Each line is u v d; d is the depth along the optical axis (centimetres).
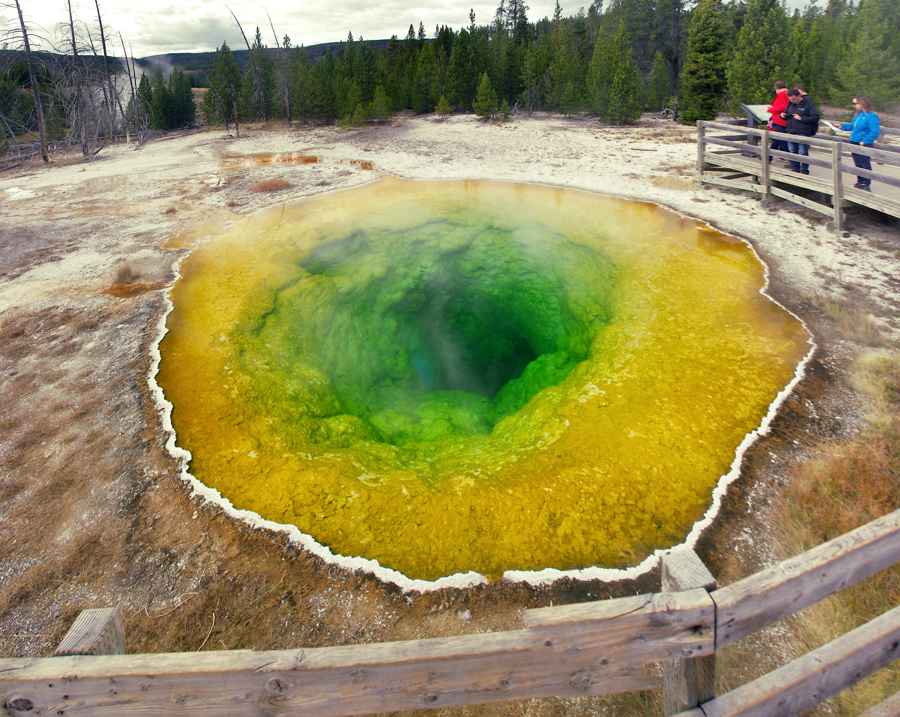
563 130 2484
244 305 960
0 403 748
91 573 519
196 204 1520
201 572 515
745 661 411
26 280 1095
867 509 521
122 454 657
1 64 2923
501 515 564
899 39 3130
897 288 902
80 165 2292
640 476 596
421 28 4275
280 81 3325
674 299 918
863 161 1107
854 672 262
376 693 230
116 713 231
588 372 813
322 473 632
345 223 1284
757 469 589
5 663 228
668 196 1409
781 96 1261
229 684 226
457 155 1992
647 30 4209
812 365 734
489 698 234
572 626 219
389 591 490
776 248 1072
